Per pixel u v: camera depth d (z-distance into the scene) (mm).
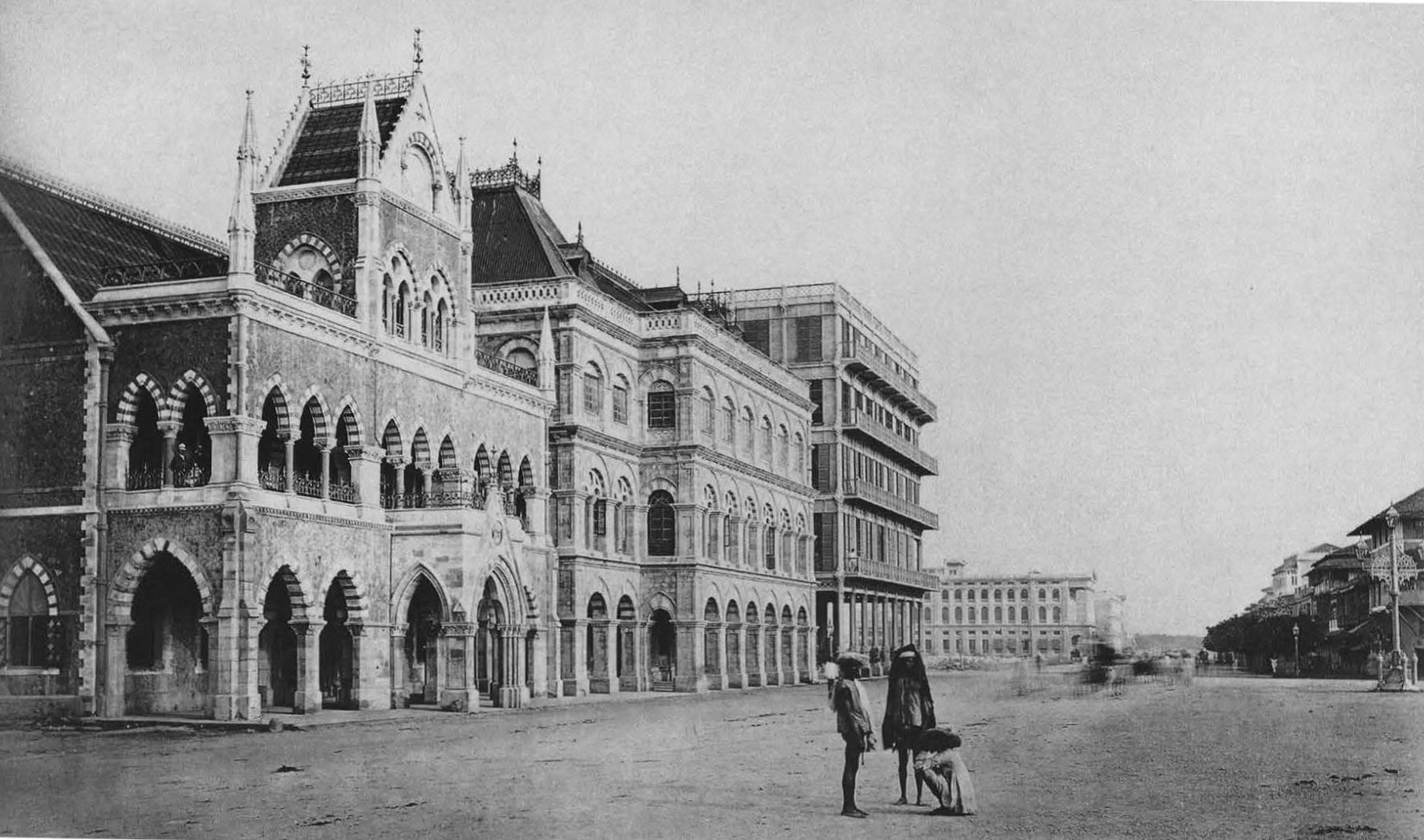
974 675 91125
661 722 42031
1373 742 33406
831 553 97562
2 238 41594
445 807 22859
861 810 22047
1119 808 22281
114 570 40000
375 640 45562
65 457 40656
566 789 24875
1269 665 91188
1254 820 21141
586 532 64188
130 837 20844
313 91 51344
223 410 40000
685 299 81750
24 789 25453
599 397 66688
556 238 72000
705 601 70438
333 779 26359
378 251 47188
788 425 89000
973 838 19672
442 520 46344
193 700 40938
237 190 40250
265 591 40062
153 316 40531
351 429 45594
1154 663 70000
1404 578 68188
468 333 53062
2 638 40500
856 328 104062
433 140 51531
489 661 50688
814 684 88750
